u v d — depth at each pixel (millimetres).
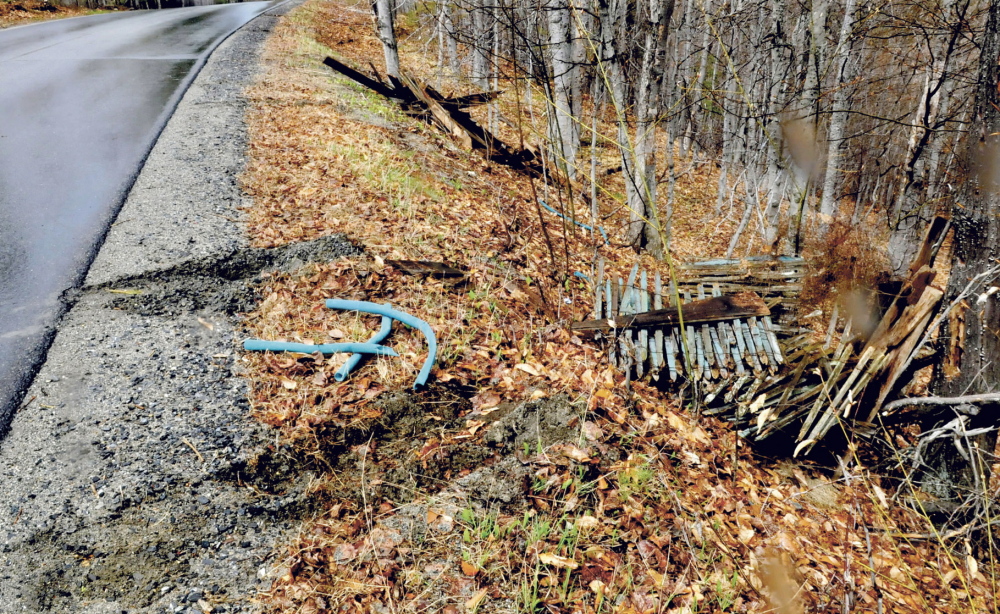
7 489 2875
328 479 3264
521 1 7098
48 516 2775
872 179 14766
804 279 5461
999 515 4055
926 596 3688
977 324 4215
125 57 12773
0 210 5508
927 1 7406
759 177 10844
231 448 3291
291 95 10594
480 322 4898
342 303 4629
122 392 3553
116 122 8320
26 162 6715
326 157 7625
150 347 3951
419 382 3994
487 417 3893
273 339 4227
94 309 4254
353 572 2777
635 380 4797
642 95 8219
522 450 3686
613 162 13141
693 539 3379
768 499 4078
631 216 8664
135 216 5578
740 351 4773
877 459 4707
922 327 4270
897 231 8641
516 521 3141
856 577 3604
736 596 3125
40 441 3164
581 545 3139
